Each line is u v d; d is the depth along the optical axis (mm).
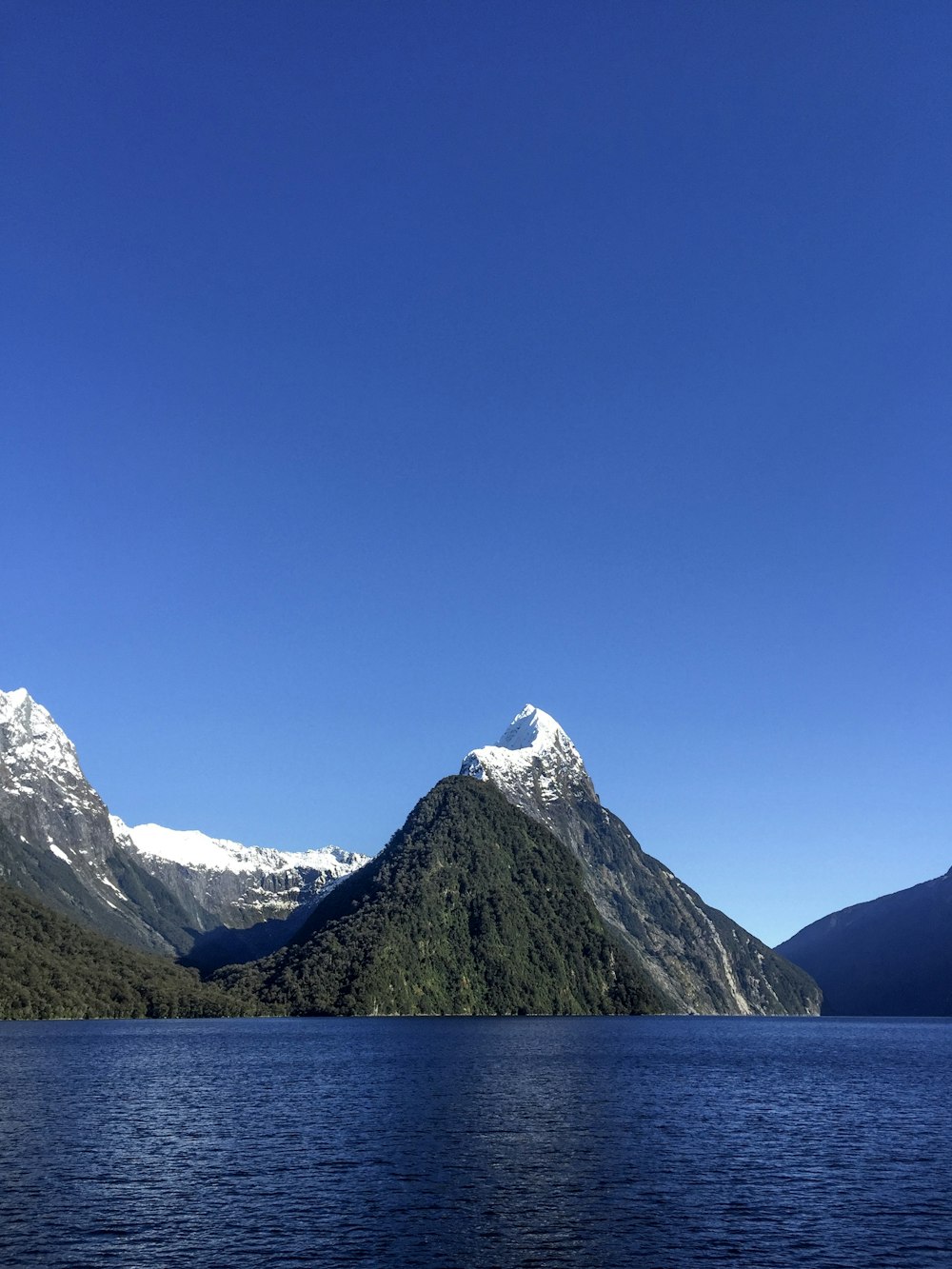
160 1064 181625
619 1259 65562
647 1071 182875
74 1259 64375
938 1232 72250
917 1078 186125
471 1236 69875
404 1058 196875
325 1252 66062
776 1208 78188
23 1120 114688
